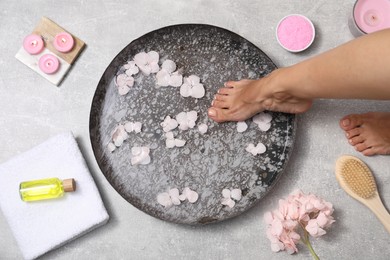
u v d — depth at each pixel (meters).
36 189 1.28
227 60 1.38
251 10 1.45
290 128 1.34
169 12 1.45
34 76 1.42
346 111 1.40
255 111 1.31
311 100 1.23
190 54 1.39
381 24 1.41
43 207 1.30
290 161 1.38
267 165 1.34
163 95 1.38
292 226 1.19
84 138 1.40
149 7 1.45
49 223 1.30
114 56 1.44
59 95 1.42
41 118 1.41
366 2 1.41
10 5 1.45
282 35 1.40
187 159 1.35
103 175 1.34
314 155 1.39
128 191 1.34
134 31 1.45
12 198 1.31
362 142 1.37
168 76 1.38
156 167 1.35
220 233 1.35
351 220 1.36
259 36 1.44
